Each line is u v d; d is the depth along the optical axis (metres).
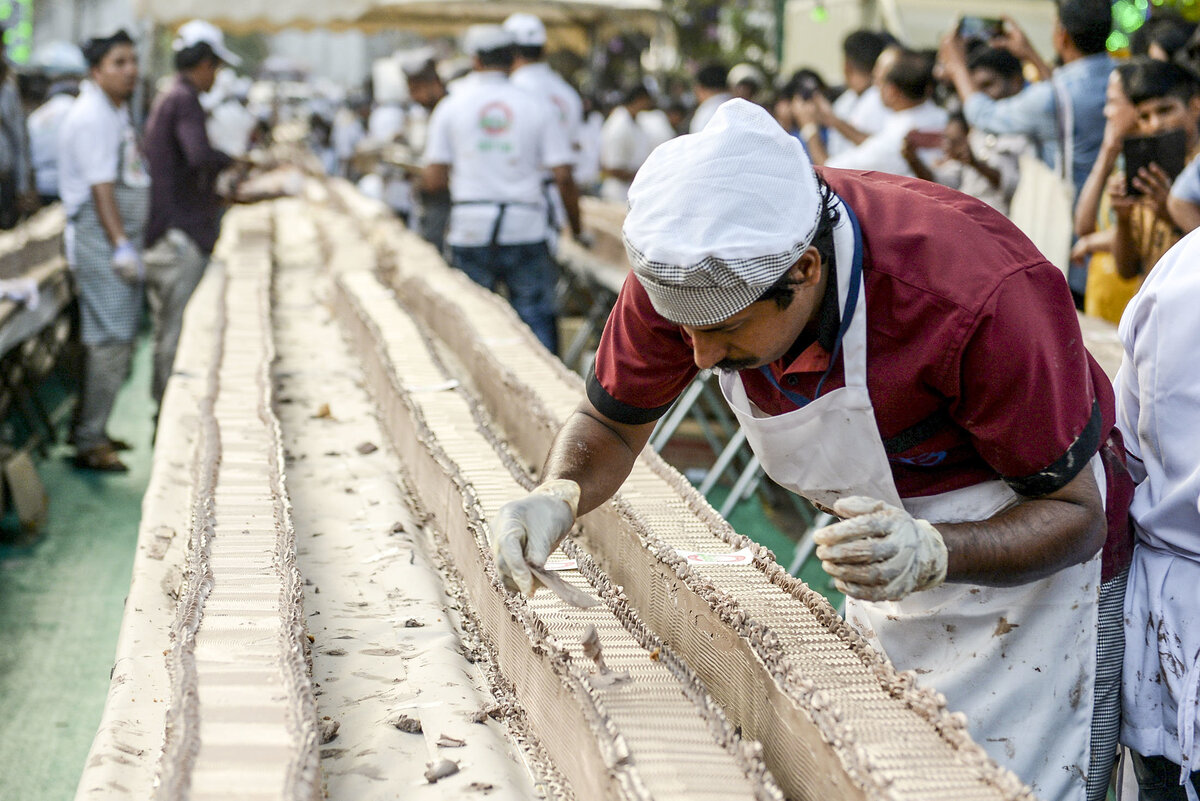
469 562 2.47
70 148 5.71
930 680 2.02
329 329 5.42
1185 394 1.96
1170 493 2.01
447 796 1.70
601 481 1.95
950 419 1.78
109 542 5.13
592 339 8.14
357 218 9.27
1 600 4.48
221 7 10.38
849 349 1.69
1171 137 3.68
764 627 1.85
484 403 4.08
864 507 1.55
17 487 5.14
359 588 2.45
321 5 10.71
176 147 6.12
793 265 1.54
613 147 9.83
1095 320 3.97
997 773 1.45
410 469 3.25
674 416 5.83
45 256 7.26
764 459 1.94
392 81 15.47
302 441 3.57
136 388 8.06
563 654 1.85
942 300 1.61
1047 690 1.94
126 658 2.06
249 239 7.60
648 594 2.34
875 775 1.44
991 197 5.10
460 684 2.03
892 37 6.78
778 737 1.72
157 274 6.27
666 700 1.74
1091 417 1.66
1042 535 1.63
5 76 7.08
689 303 1.54
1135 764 2.24
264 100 26.94
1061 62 5.30
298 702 1.67
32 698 3.71
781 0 12.25
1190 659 2.02
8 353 6.18
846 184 1.78
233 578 2.15
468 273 7.06
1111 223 4.42
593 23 12.76
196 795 1.46
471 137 6.85
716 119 1.58
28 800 3.13
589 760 1.64
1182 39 4.74
